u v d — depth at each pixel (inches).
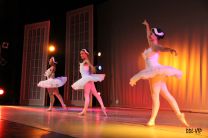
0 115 186.1
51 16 374.0
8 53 389.1
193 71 269.9
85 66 201.2
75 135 103.8
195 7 271.7
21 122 143.4
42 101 360.5
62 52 377.7
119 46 340.5
